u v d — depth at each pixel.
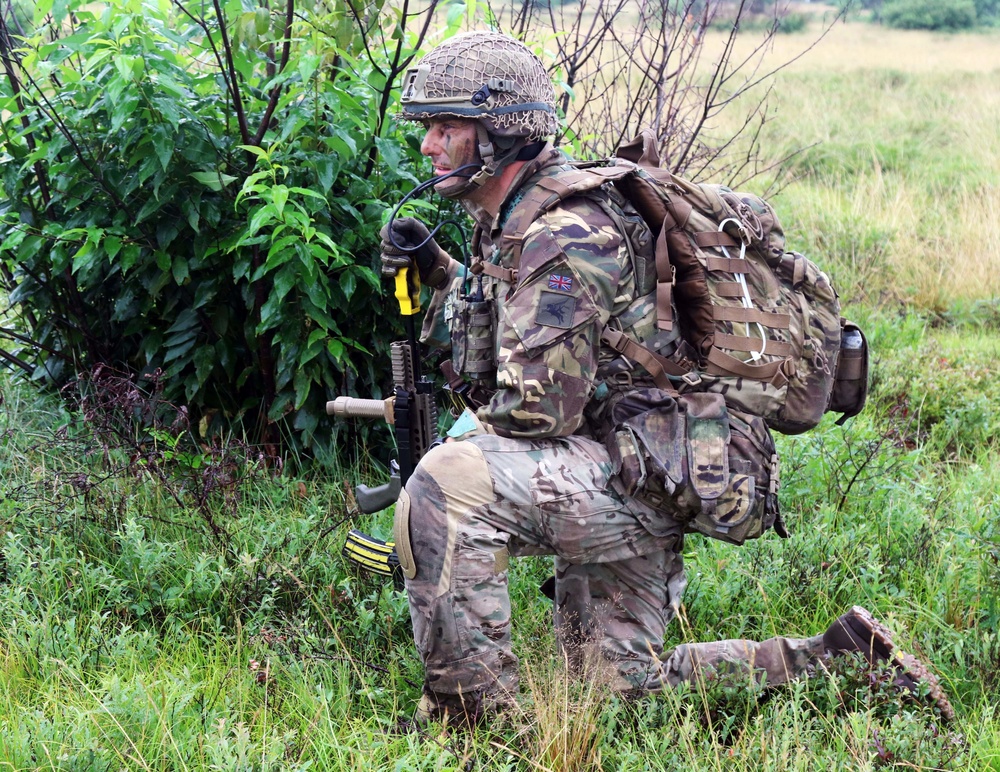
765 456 2.36
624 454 2.27
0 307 4.64
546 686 2.40
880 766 2.28
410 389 2.60
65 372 3.98
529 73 2.30
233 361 3.59
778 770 2.19
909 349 5.25
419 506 2.27
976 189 8.43
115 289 3.76
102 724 2.24
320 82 3.32
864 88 13.82
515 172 2.38
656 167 2.42
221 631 2.77
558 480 2.26
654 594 2.51
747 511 2.29
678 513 2.32
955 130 11.05
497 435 2.31
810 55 17.19
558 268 2.22
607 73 7.34
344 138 3.20
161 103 3.14
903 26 23.44
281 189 2.98
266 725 2.33
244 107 3.49
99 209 3.44
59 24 3.46
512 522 2.29
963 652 2.76
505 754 2.30
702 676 2.49
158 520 3.19
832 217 7.30
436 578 2.27
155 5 3.38
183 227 3.41
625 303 2.31
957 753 2.31
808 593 3.01
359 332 3.60
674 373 2.34
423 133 3.63
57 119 3.28
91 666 2.51
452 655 2.29
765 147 9.60
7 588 2.79
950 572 3.05
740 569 2.96
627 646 2.50
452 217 3.65
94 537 3.08
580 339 2.22
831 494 3.56
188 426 3.43
